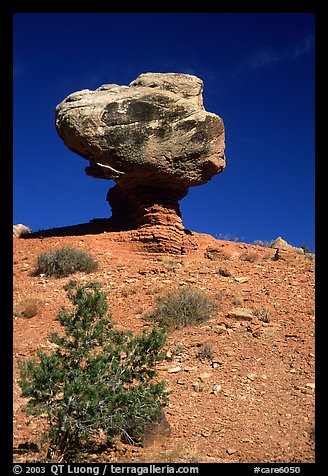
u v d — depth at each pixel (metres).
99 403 8.77
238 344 13.69
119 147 21.44
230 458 9.25
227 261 20.73
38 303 15.99
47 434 9.07
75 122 21.59
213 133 21.98
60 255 19.25
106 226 24.67
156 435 9.72
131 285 17.64
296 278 18.48
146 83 22.42
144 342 9.69
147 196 22.34
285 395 11.68
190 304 15.32
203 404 11.27
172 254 21.56
